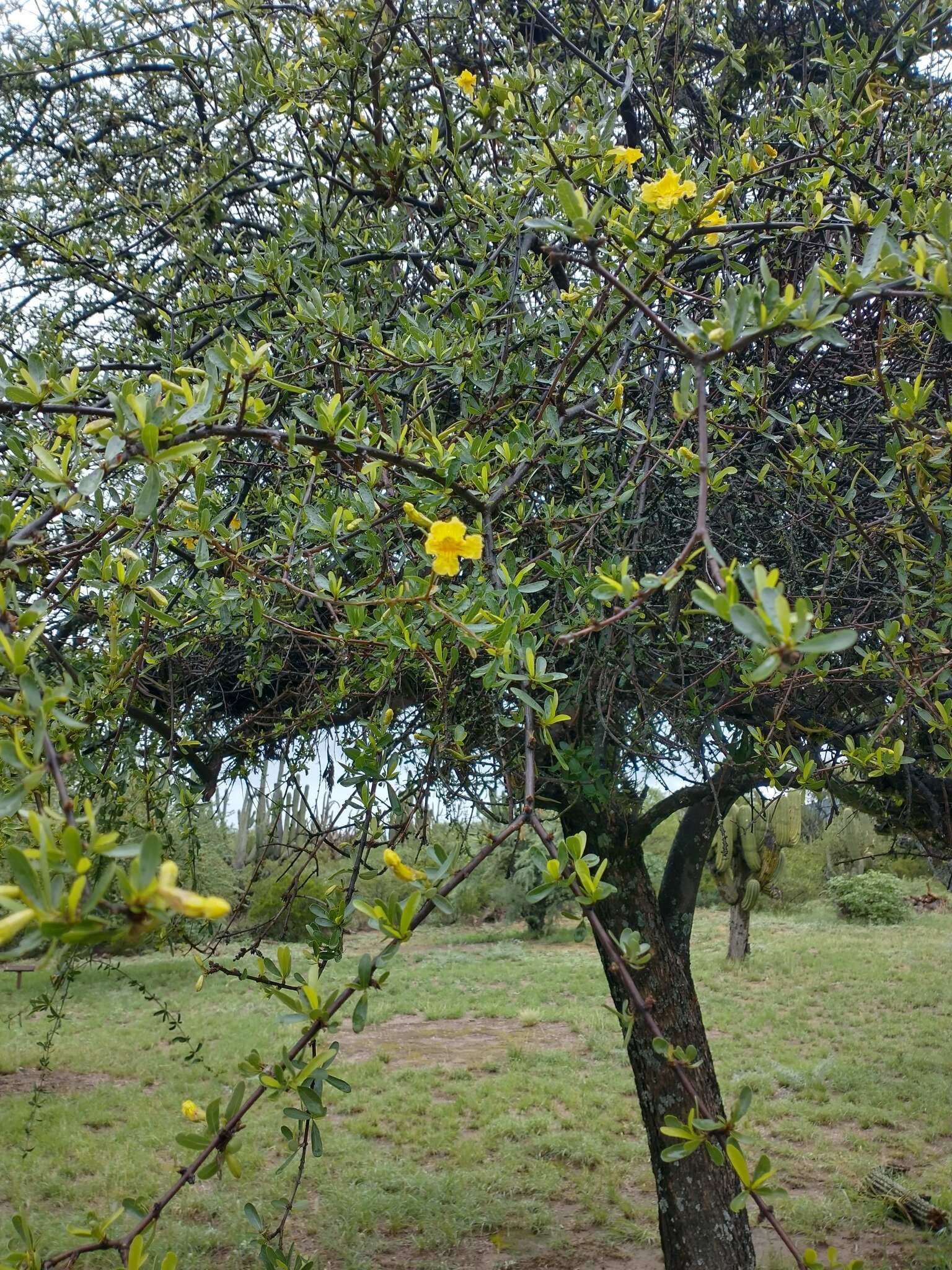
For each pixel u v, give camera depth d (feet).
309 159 8.32
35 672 2.93
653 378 7.75
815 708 9.62
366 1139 23.54
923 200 6.85
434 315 7.44
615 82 8.22
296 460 6.01
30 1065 29.35
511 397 7.05
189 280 10.79
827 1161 21.83
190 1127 23.81
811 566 9.21
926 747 9.18
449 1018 35.76
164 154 12.64
